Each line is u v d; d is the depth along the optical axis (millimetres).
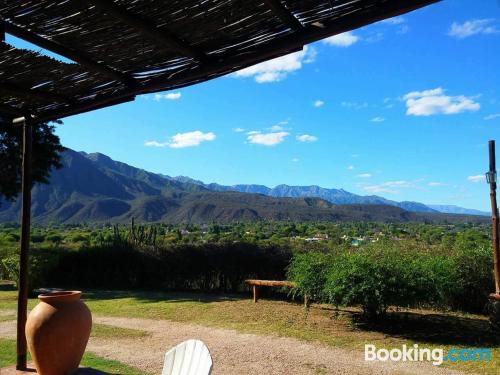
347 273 8328
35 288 14047
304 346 7137
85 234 41250
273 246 14438
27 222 5359
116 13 2863
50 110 5145
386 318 8953
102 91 4480
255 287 11688
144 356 6504
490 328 8211
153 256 16078
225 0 2730
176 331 8359
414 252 10219
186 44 3219
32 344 4832
